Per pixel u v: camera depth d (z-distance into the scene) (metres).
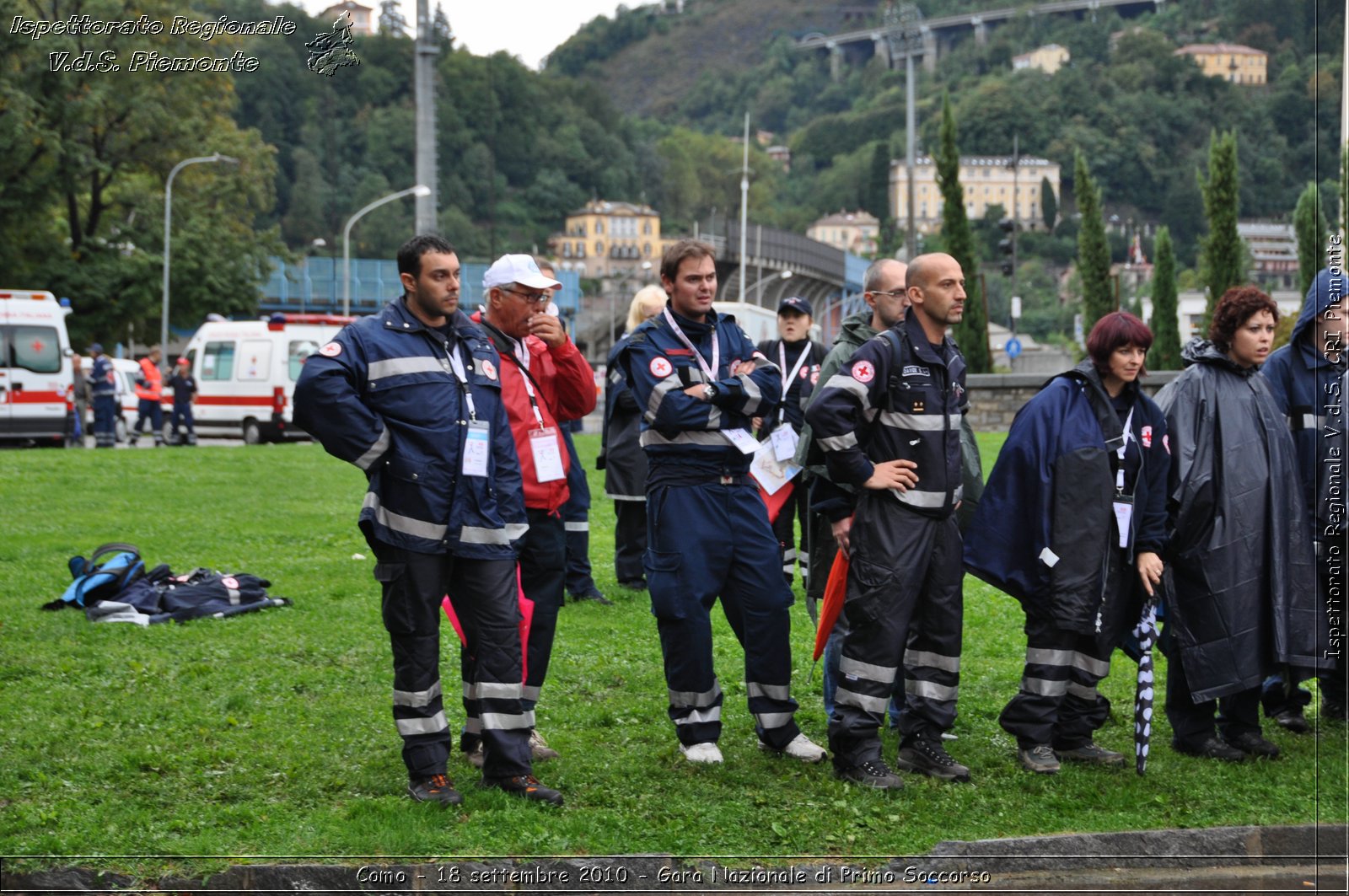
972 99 192.00
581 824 5.18
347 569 10.70
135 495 15.59
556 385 6.33
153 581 9.10
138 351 55.69
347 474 18.56
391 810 5.27
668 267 6.01
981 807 5.55
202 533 12.66
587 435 27.38
